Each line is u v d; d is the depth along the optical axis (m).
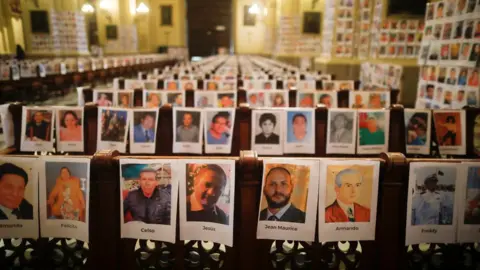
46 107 4.15
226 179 2.30
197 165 2.32
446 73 5.75
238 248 2.38
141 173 2.32
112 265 2.40
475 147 4.39
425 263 2.62
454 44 5.50
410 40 9.23
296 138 4.30
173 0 34.50
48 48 18.73
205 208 2.33
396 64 8.45
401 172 2.29
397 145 4.41
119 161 2.31
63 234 2.40
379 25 9.41
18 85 9.59
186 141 4.31
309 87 7.57
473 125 4.33
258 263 2.42
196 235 2.37
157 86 7.48
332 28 11.63
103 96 5.91
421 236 2.34
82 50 19.53
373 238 2.37
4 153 3.78
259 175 2.32
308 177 2.31
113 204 2.34
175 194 2.32
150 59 24.06
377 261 2.42
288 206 2.32
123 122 4.27
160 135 4.36
